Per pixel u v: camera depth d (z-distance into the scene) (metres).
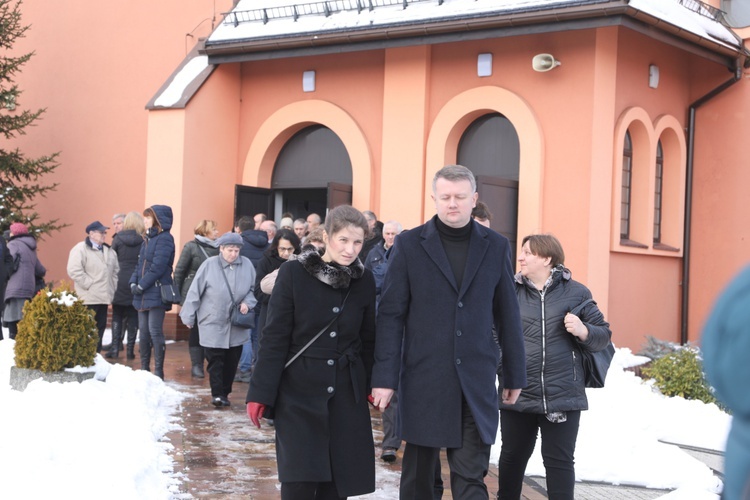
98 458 6.02
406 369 4.95
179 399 9.62
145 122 17.45
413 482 4.93
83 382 8.32
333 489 4.70
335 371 4.74
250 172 15.72
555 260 5.56
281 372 4.74
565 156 12.45
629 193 13.49
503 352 5.08
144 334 11.03
